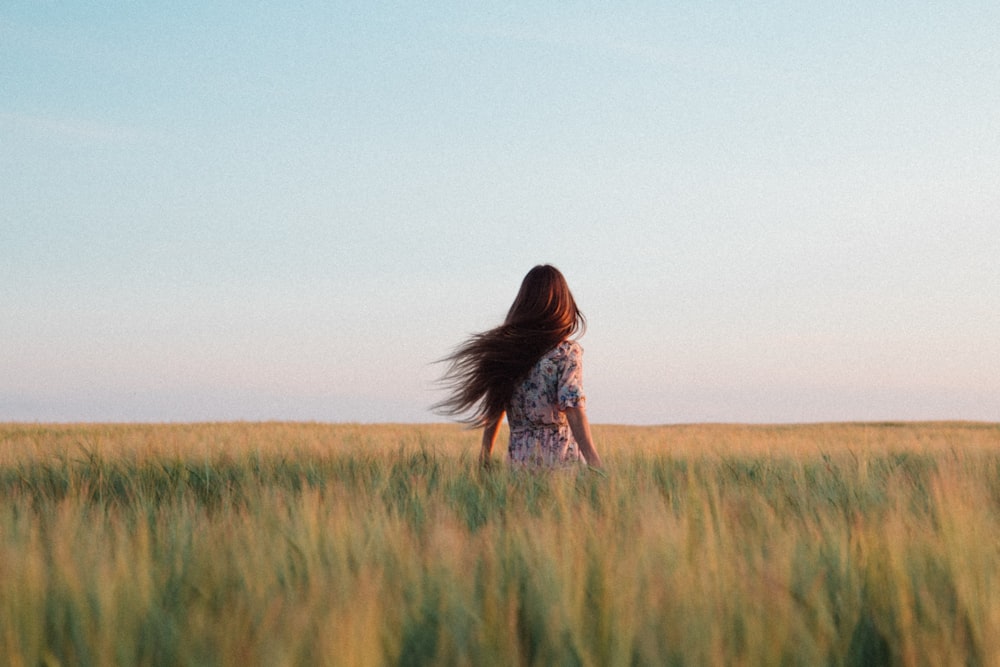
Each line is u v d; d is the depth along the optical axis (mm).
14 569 2348
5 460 6852
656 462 5887
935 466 6156
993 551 2590
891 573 2348
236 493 4789
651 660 1857
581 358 5145
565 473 4586
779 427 20859
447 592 2205
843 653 2047
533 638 2066
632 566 2314
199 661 1886
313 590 2184
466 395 5293
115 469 5973
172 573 2490
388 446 7531
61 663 1977
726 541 2748
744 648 1993
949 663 1977
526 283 5188
